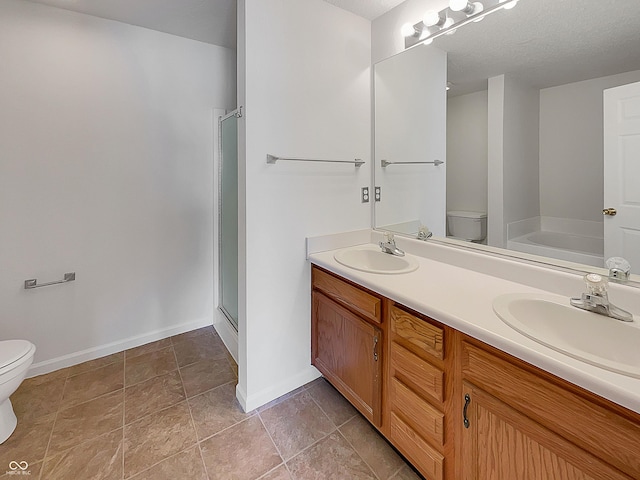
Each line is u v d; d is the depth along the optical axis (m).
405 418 1.26
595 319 0.99
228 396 1.84
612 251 1.11
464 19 1.48
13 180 1.86
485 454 0.96
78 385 1.92
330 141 1.88
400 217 1.94
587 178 1.17
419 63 1.73
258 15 1.56
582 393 0.74
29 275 1.95
